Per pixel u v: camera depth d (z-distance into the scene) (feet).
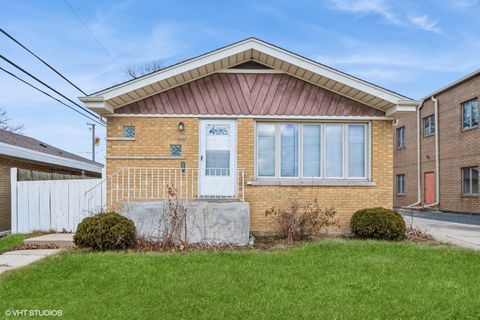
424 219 52.90
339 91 35.68
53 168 58.54
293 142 36.14
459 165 61.62
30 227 37.24
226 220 30.60
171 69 33.22
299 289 18.54
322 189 35.47
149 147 35.27
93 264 22.84
